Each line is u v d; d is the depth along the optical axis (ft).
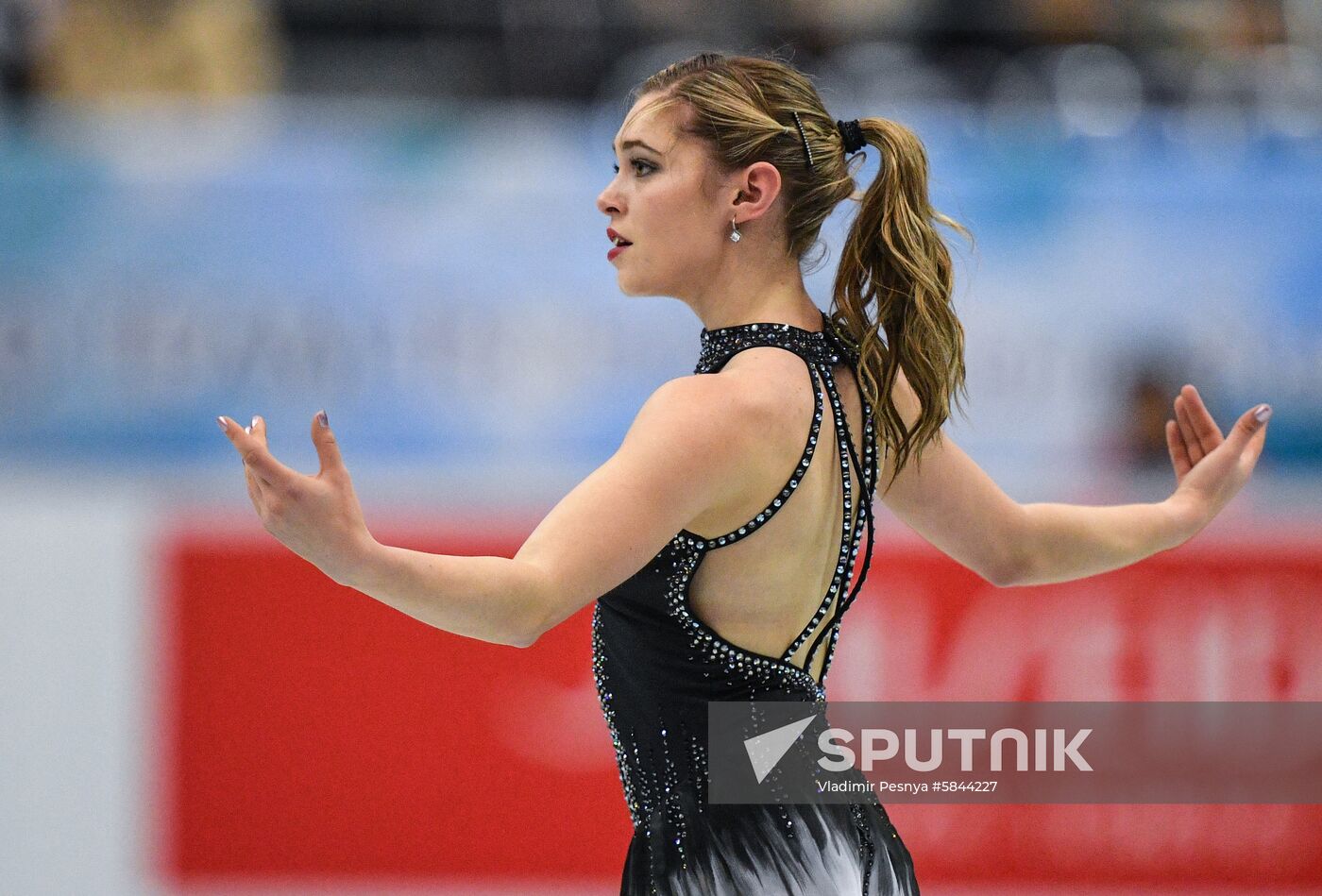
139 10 50.08
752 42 52.08
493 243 44.65
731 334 20.07
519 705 42.47
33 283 43.34
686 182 20.03
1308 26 53.72
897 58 52.42
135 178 43.80
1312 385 45.09
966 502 22.97
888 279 20.10
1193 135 48.06
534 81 51.13
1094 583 42.60
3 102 46.80
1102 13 53.01
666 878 19.47
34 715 41.96
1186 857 41.98
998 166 45.91
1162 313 45.32
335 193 44.34
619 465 17.76
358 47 51.44
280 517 15.60
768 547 19.22
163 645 42.29
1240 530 42.88
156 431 43.50
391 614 42.52
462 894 42.06
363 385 44.14
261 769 42.14
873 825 20.77
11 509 42.55
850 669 42.24
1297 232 45.55
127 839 41.91
